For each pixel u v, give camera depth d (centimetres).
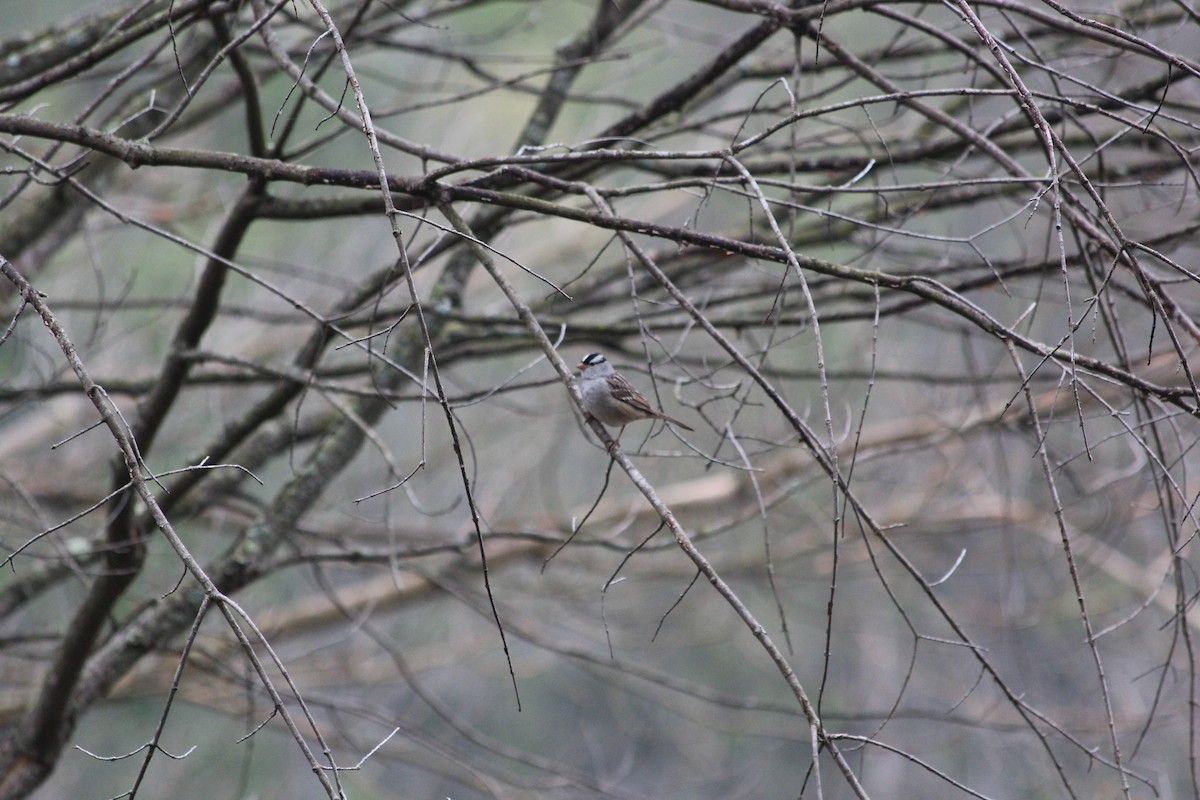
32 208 1091
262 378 1055
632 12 1127
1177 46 1384
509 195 694
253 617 1395
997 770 1727
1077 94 987
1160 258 588
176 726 1795
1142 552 1691
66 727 912
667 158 670
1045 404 1268
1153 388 630
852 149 1273
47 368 1369
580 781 1116
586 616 1727
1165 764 1580
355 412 1012
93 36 1050
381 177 561
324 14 606
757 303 1421
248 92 807
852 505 557
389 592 1520
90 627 863
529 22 1270
